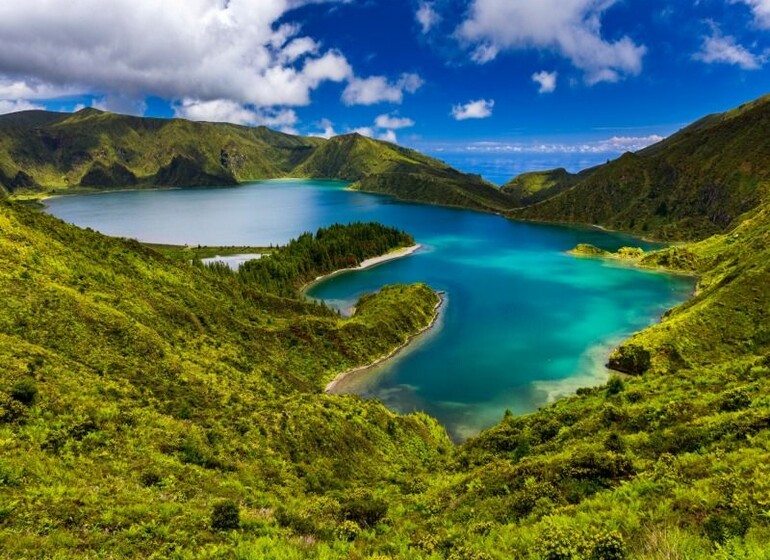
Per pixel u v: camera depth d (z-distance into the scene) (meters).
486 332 143.25
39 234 90.25
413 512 35.62
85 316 65.62
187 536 25.83
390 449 66.75
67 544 23.08
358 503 35.28
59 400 41.00
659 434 37.59
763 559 15.34
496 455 53.00
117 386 51.59
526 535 22.98
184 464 39.62
